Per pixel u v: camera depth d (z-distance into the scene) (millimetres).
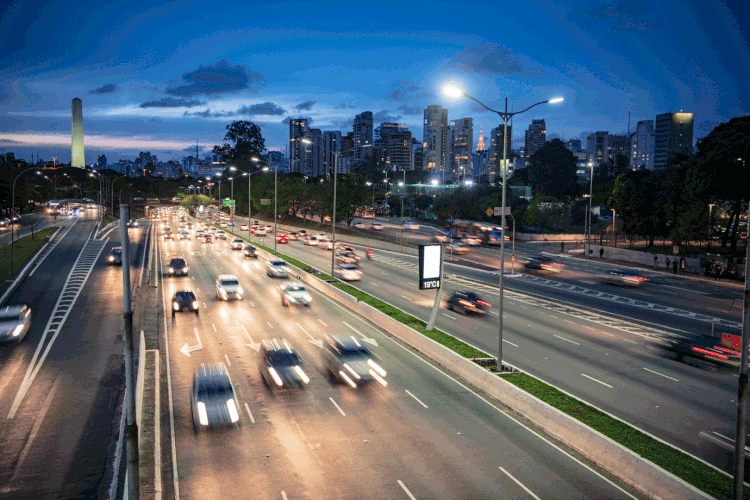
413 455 17031
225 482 15234
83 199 187375
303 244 90188
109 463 16969
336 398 22000
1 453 17594
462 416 20484
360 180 109250
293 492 14711
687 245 74312
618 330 34281
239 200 161875
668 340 31250
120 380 24766
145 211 176000
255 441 17891
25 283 49906
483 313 38969
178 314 37688
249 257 71000
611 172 144750
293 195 126938
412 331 31203
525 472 16094
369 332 33688
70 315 37781
